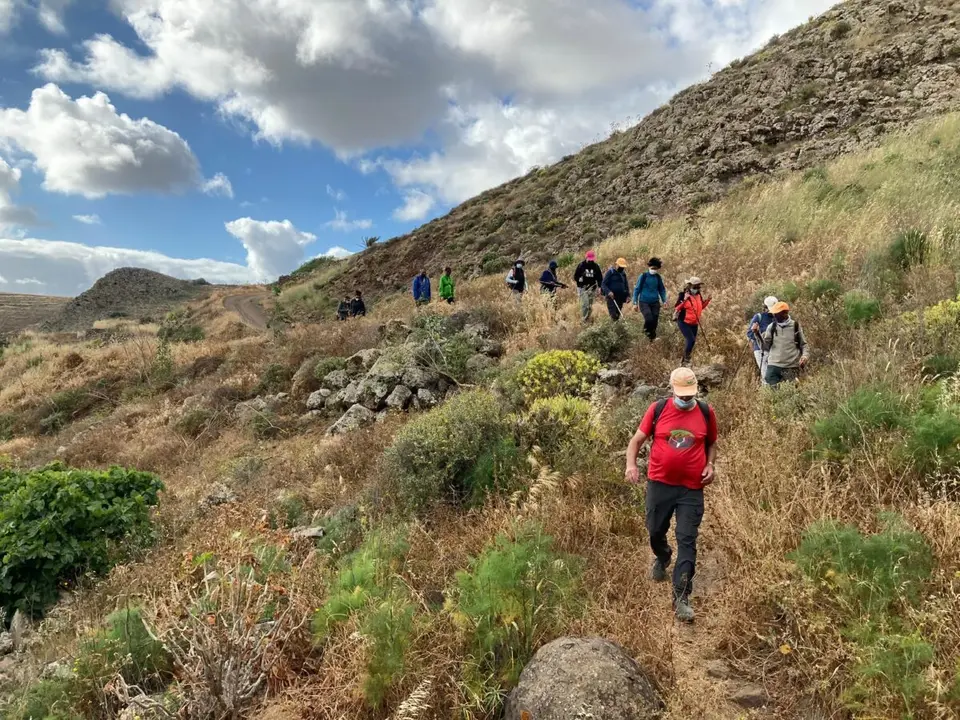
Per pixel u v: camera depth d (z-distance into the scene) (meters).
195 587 3.87
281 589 3.73
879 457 3.97
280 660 3.39
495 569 3.48
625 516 4.61
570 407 5.95
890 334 5.59
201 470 9.86
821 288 7.70
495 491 5.28
